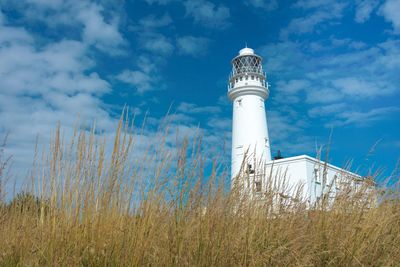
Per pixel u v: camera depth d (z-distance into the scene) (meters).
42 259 4.00
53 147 4.29
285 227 4.73
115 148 4.29
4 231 4.70
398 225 5.14
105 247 3.89
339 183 5.37
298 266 4.10
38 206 4.67
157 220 4.23
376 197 5.32
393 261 4.46
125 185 4.29
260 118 38.94
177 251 4.04
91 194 4.19
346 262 4.38
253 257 4.04
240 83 39.56
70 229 4.06
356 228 4.63
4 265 4.12
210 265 3.99
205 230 4.17
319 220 4.85
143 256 3.90
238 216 4.61
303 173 25.48
